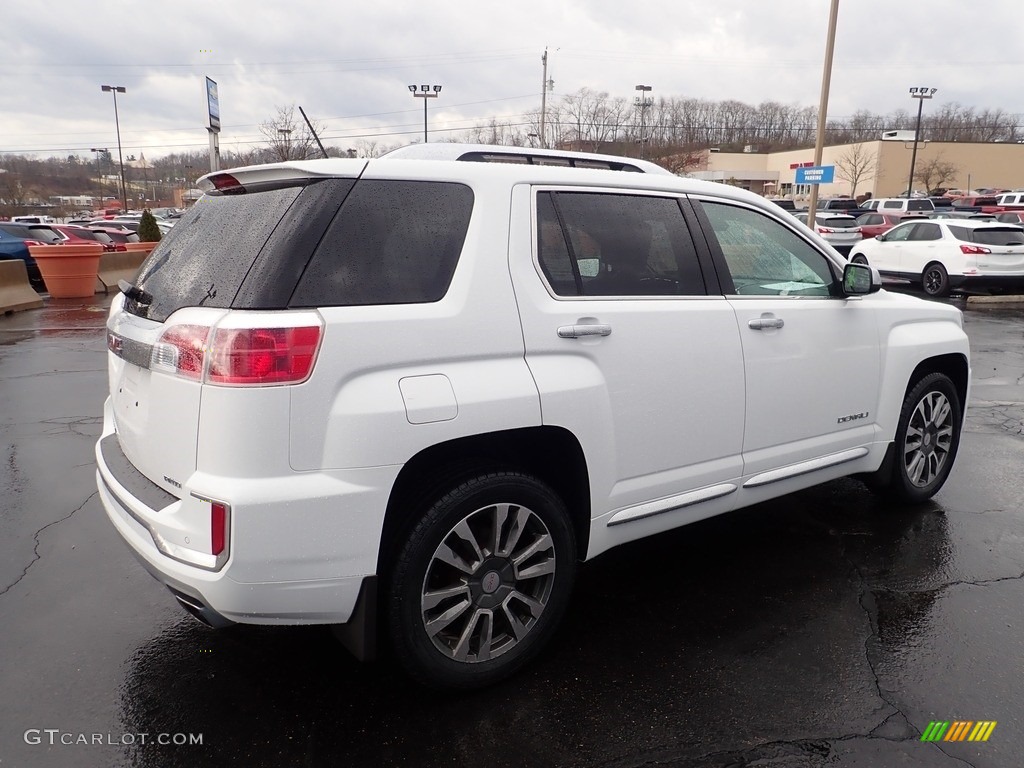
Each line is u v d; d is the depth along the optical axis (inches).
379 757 99.0
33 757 98.5
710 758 99.2
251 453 90.2
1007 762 98.9
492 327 106.2
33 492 190.1
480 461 108.7
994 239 623.5
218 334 90.8
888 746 101.7
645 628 130.6
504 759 98.7
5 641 124.9
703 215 138.6
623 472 123.0
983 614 135.6
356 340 95.1
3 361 361.1
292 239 95.0
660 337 124.5
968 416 271.9
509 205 112.4
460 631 111.6
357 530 95.9
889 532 170.6
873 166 2630.4
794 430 148.9
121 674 116.6
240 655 122.0
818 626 131.3
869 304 163.8
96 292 689.0
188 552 94.0
